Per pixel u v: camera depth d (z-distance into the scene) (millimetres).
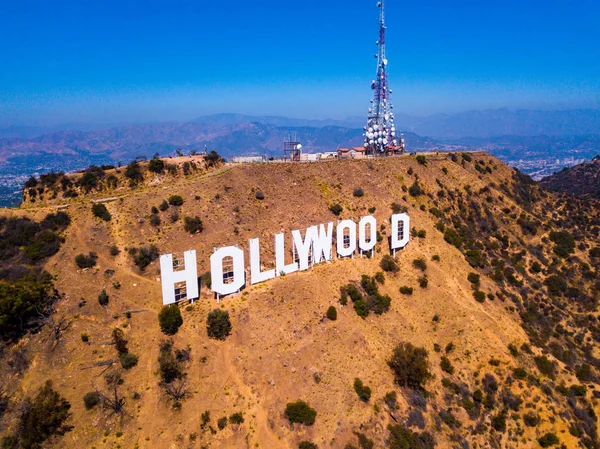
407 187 104625
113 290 62375
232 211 82000
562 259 101000
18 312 54500
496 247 99312
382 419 57844
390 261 82875
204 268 69688
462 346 72688
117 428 48688
